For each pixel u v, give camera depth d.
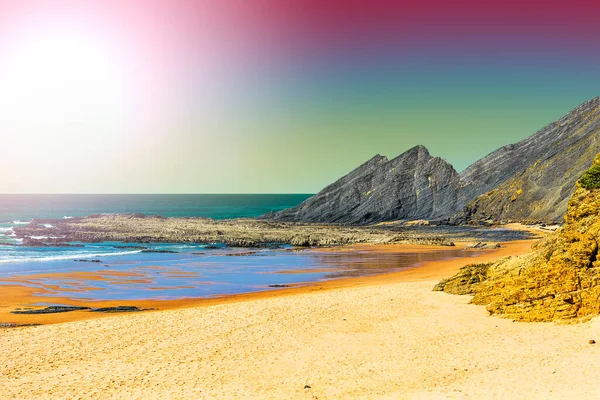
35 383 16.94
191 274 46.16
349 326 24.42
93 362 19.23
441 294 32.00
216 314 27.11
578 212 24.86
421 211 134.25
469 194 133.62
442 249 69.69
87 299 34.12
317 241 77.75
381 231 100.38
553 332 21.47
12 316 28.28
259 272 47.72
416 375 17.23
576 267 23.30
